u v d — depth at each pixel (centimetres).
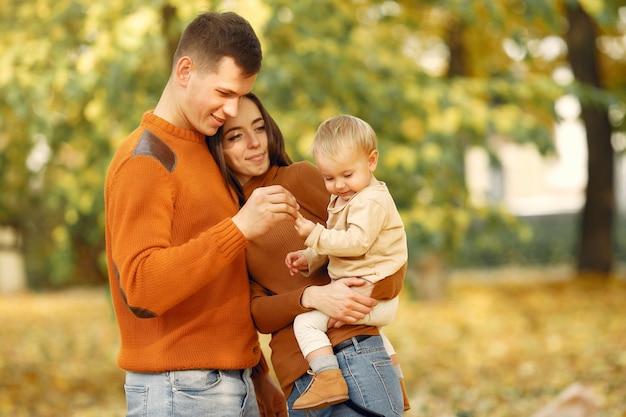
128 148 277
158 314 263
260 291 302
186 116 282
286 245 301
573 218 2530
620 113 1524
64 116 771
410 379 828
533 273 1852
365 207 279
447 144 768
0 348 1048
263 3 632
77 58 723
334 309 276
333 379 276
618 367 794
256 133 310
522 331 1064
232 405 284
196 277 258
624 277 1502
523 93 845
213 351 278
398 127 770
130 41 632
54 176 834
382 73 790
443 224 802
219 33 272
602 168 1530
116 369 920
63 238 858
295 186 313
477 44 1280
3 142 818
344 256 284
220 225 264
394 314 293
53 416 691
